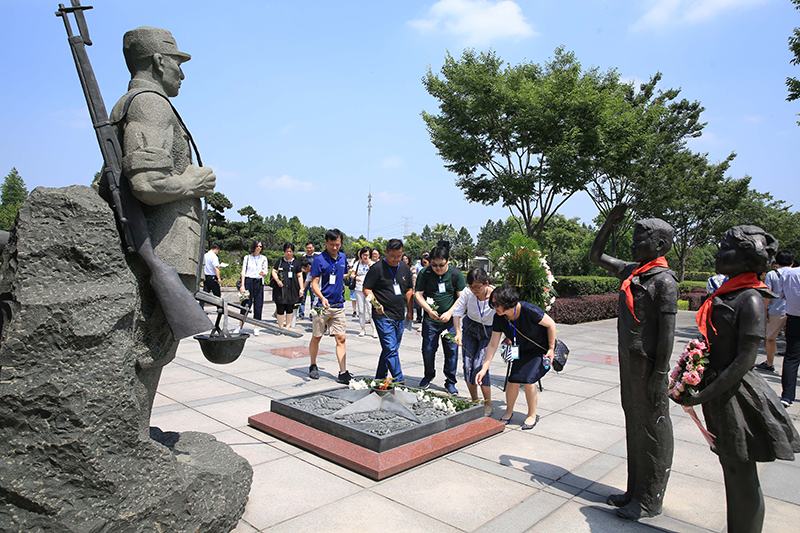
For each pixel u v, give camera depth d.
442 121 16.58
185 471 2.48
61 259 2.20
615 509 3.13
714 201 24.05
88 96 2.43
